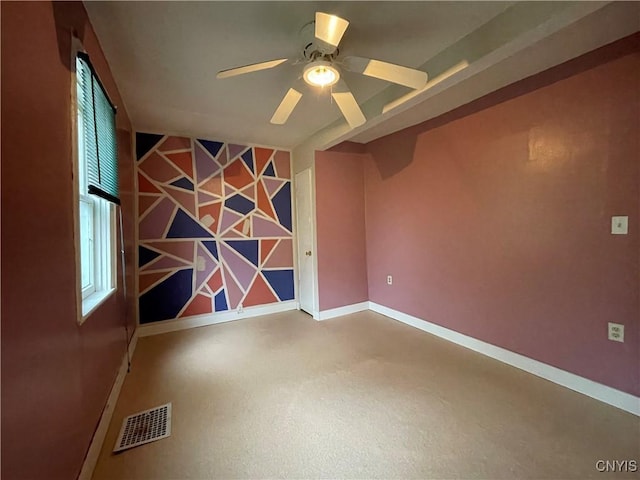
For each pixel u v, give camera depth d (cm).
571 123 203
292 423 179
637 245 178
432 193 313
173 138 352
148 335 335
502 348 253
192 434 171
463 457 151
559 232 213
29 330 95
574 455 150
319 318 377
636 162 176
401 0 152
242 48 191
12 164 88
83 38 152
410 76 169
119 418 186
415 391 210
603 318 193
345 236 394
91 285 196
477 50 176
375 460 150
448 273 300
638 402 179
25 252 94
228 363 261
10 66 88
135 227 327
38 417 99
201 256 368
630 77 176
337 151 385
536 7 147
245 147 395
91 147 167
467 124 273
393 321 364
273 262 416
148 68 212
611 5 148
